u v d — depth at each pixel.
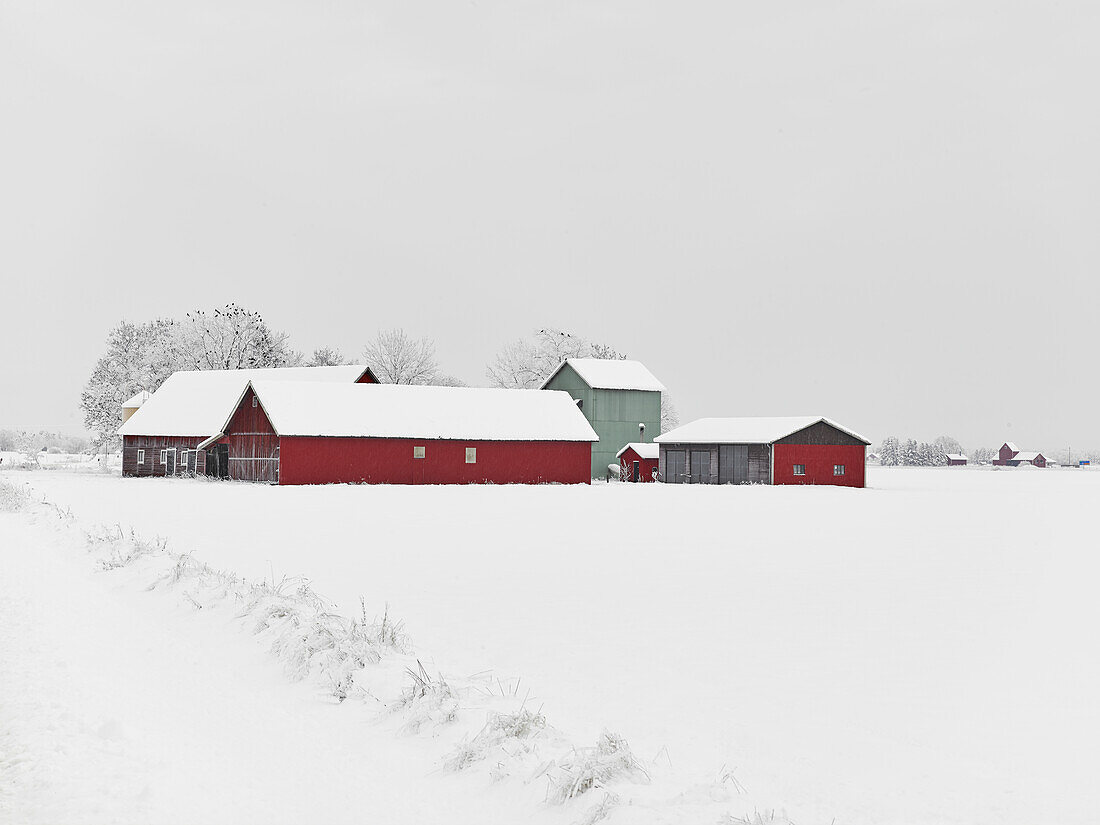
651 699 11.06
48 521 33.00
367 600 17.80
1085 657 13.32
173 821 7.08
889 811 7.62
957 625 15.68
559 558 24.36
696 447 80.88
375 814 7.45
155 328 112.81
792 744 9.41
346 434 64.06
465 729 9.62
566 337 119.81
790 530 33.03
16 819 7.04
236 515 37.84
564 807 7.55
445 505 44.66
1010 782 8.33
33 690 10.66
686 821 7.05
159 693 10.94
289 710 10.52
